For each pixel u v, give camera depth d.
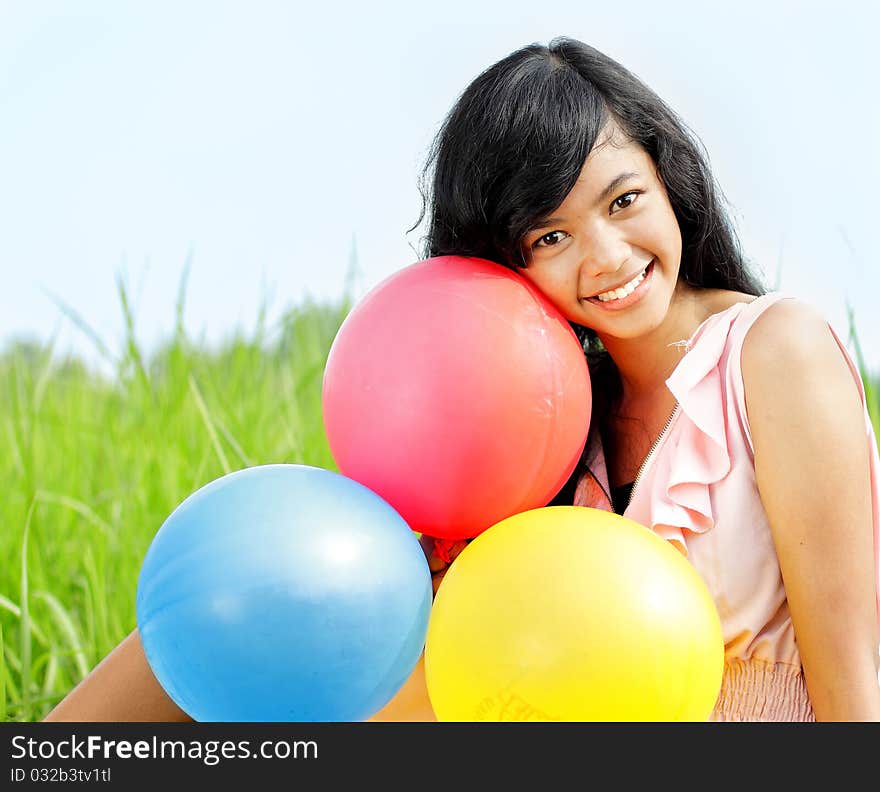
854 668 1.40
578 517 1.28
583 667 1.14
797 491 1.42
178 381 2.94
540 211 1.45
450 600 1.24
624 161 1.48
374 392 1.38
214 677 1.15
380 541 1.22
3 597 2.33
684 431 1.57
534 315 1.42
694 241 1.68
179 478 2.76
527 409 1.36
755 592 1.52
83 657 2.32
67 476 2.86
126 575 2.54
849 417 1.45
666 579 1.21
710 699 1.22
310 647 1.14
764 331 1.51
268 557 1.16
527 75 1.49
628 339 1.65
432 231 1.68
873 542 1.57
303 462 2.79
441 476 1.36
